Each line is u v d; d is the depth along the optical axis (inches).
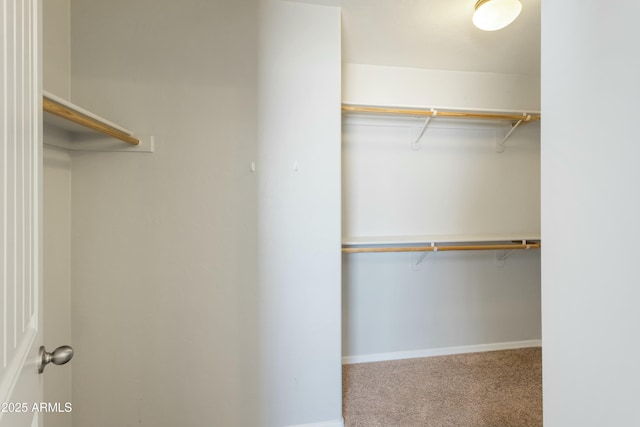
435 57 77.2
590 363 26.8
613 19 24.4
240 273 56.2
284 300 57.5
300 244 57.9
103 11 51.1
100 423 52.2
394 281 85.4
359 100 80.7
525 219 91.3
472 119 84.1
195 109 54.2
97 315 52.1
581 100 27.4
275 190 57.0
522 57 77.5
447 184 87.0
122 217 52.6
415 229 86.0
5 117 17.9
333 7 57.2
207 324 55.4
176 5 53.2
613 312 24.7
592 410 26.6
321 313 58.6
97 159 51.7
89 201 51.5
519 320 91.7
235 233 56.0
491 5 51.4
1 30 17.3
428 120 76.4
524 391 70.0
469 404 65.4
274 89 56.4
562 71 29.3
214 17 54.4
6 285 17.8
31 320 22.8
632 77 23.0
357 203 83.1
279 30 56.1
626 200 23.5
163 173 53.7
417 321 86.7
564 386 29.5
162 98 53.2
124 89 52.0
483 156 88.6
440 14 59.0
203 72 54.3
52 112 31.4
